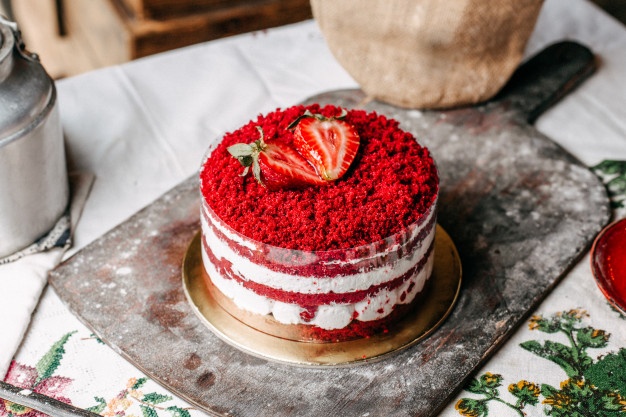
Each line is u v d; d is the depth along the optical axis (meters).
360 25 0.86
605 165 0.85
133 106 0.88
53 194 0.73
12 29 0.69
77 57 1.40
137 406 0.64
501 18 0.85
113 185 0.80
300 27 1.00
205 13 1.15
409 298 0.68
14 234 0.71
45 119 0.69
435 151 0.85
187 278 0.72
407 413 0.63
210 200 0.66
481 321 0.69
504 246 0.75
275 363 0.66
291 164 0.65
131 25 1.12
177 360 0.66
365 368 0.66
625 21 1.46
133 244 0.74
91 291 0.70
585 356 0.67
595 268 0.70
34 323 0.69
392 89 0.88
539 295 0.71
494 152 0.85
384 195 0.65
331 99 0.90
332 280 0.63
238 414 0.63
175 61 0.93
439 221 0.78
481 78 0.88
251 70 0.94
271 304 0.66
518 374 0.66
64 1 1.37
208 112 0.88
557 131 0.89
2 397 0.62
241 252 0.64
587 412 0.64
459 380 0.65
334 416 0.63
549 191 0.81
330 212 0.64
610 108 0.92
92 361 0.66
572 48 0.96
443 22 0.83
